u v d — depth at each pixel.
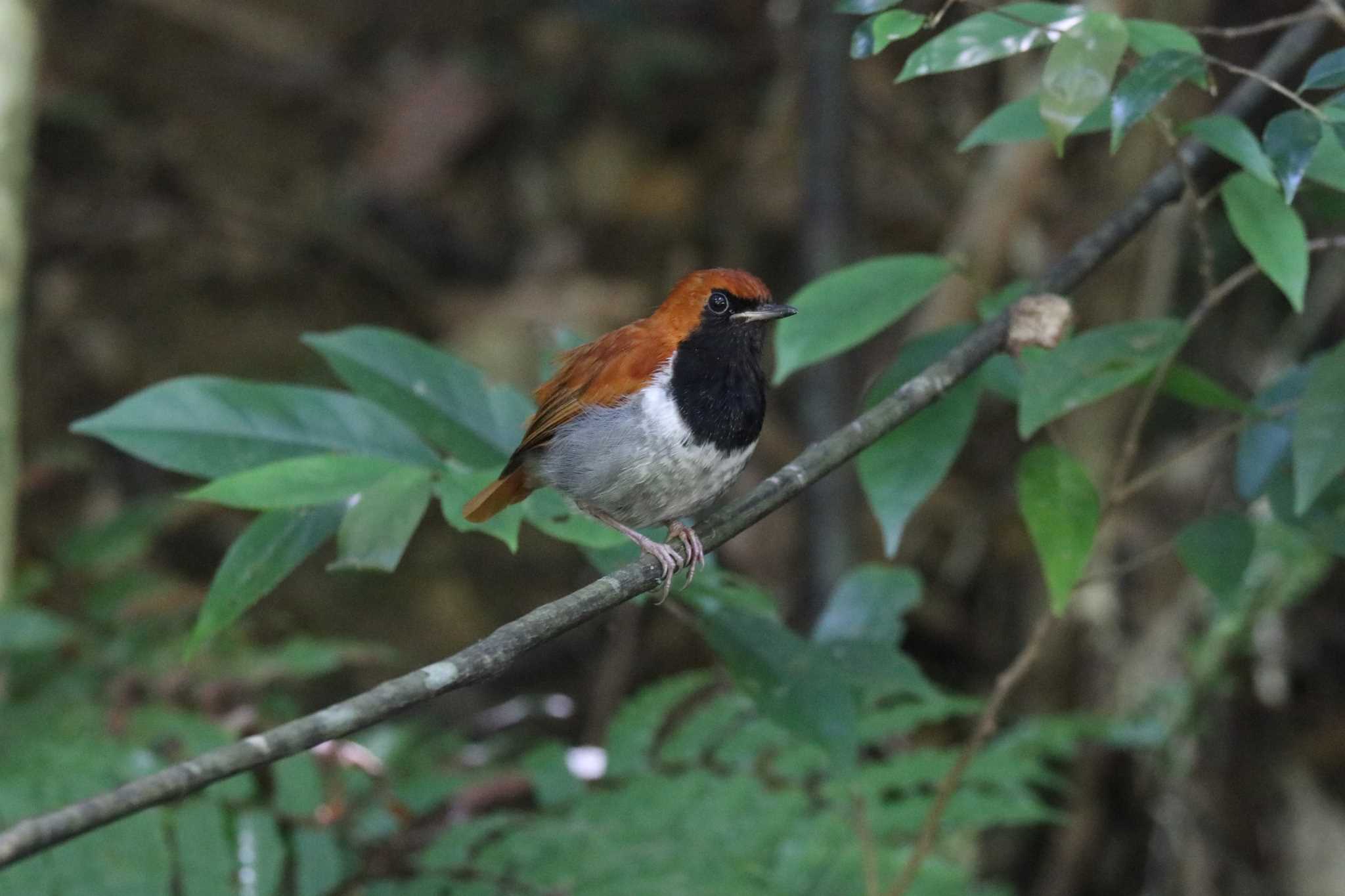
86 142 15.79
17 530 12.07
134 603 9.02
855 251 11.57
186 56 17.02
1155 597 11.85
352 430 5.87
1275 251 5.59
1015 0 5.90
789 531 12.59
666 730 9.12
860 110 14.42
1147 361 5.84
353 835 7.51
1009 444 13.42
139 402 5.66
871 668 6.48
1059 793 11.59
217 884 6.89
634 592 5.08
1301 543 10.01
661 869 7.20
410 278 15.16
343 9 17.81
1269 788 11.55
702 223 15.44
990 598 12.90
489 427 6.39
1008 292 6.73
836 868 7.42
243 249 15.20
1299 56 6.95
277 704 8.88
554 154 16.25
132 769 7.39
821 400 11.33
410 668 12.66
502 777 8.06
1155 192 6.71
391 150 16.34
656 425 6.66
